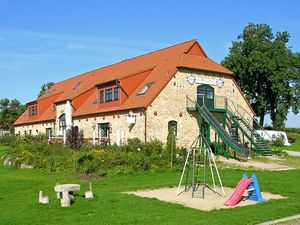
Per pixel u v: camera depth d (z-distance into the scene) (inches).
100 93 1493.6
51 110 1959.9
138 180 805.2
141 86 1397.6
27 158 1091.3
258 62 2362.2
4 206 541.6
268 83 2476.6
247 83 2503.7
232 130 1444.4
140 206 514.9
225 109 1416.1
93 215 465.7
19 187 762.2
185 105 1331.2
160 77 1350.9
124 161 936.9
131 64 1755.7
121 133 1334.9
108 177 852.6
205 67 1392.7
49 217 462.0
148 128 1240.2
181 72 1333.7
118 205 520.1
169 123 1289.4
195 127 1344.7
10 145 1521.9
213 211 492.7
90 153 986.7
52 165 981.2
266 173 910.4
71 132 967.6
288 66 2417.6
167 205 524.7
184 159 1019.3
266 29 2469.2
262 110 2618.1
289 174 887.7
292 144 2235.5
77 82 2063.2
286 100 2513.5
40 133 1819.6
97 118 1486.2
